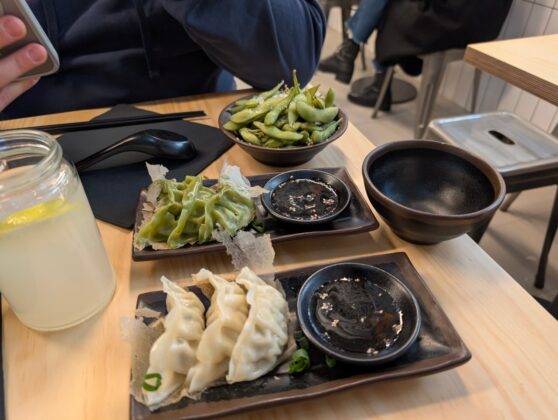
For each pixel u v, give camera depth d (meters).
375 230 0.64
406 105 2.53
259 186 0.66
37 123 0.92
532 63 1.04
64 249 0.44
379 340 0.44
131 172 0.75
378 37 2.06
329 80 2.86
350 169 0.77
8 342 0.48
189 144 0.78
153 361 0.41
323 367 0.43
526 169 1.13
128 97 1.07
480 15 1.71
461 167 0.63
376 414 0.41
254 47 0.90
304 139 0.73
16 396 0.43
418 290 0.50
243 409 0.39
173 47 1.04
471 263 0.58
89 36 1.02
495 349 0.46
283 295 0.50
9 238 0.41
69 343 0.48
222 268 0.57
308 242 0.62
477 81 2.21
